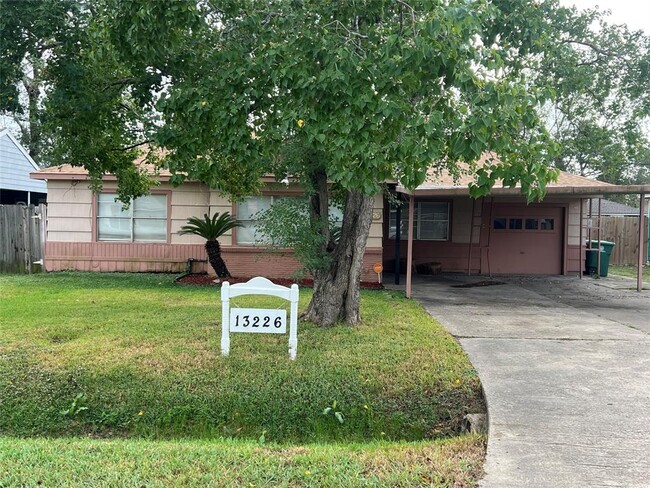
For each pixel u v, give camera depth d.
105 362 6.03
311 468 3.70
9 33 6.41
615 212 26.55
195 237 14.61
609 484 3.40
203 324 7.84
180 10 5.23
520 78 6.80
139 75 6.61
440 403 5.40
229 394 5.44
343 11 5.59
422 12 5.22
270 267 13.88
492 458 3.78
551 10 8.63
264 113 5.46
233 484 3.46
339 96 4.78
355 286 7.93
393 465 3.76
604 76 9.41
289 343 6.28
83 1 6.64
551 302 11.11
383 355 6.35
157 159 10.27
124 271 14.65
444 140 4.73
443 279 15.19
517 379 5.60
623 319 9.15
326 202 8.09
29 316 8.34
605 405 4.84
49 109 7.64
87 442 4.44
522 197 15.71
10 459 3.88
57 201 14.60
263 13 5.79
